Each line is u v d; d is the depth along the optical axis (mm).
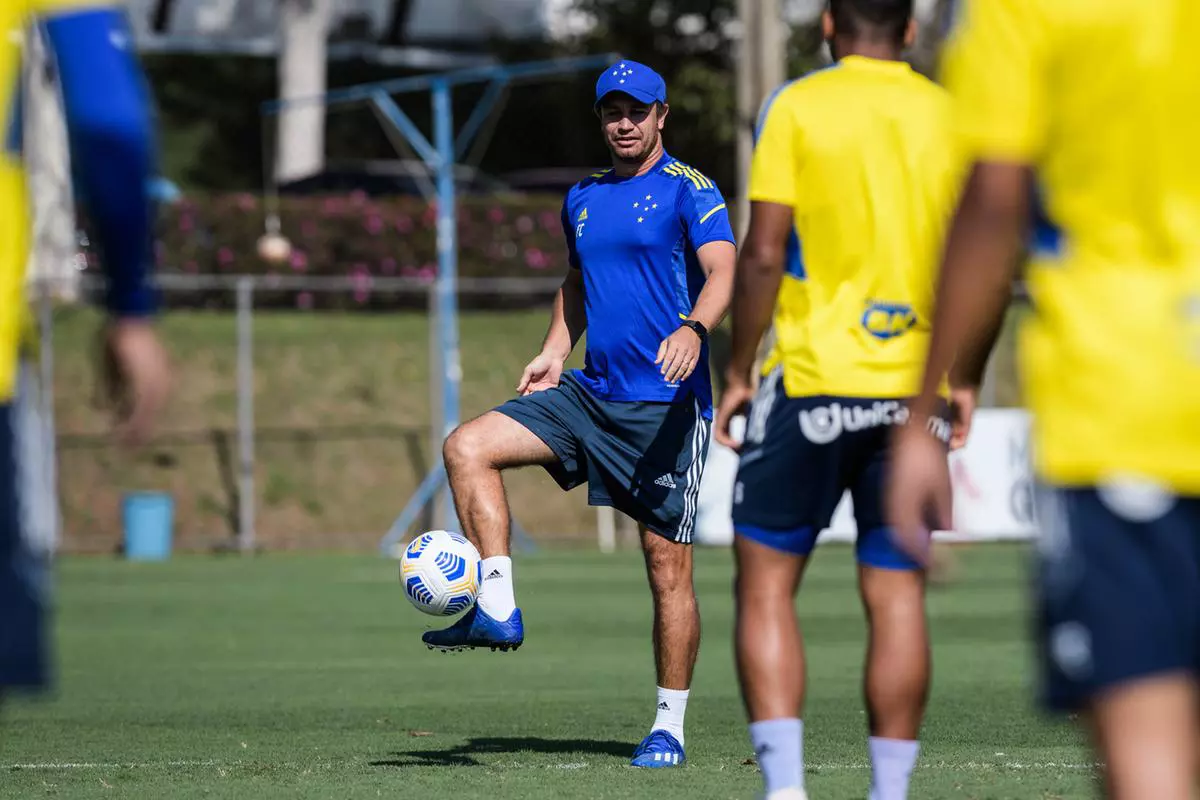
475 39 140125
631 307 24781
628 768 24672
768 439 17812
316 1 119188
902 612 17391
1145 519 10406
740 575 18016
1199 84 10547
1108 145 10633
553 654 44469
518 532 87562
